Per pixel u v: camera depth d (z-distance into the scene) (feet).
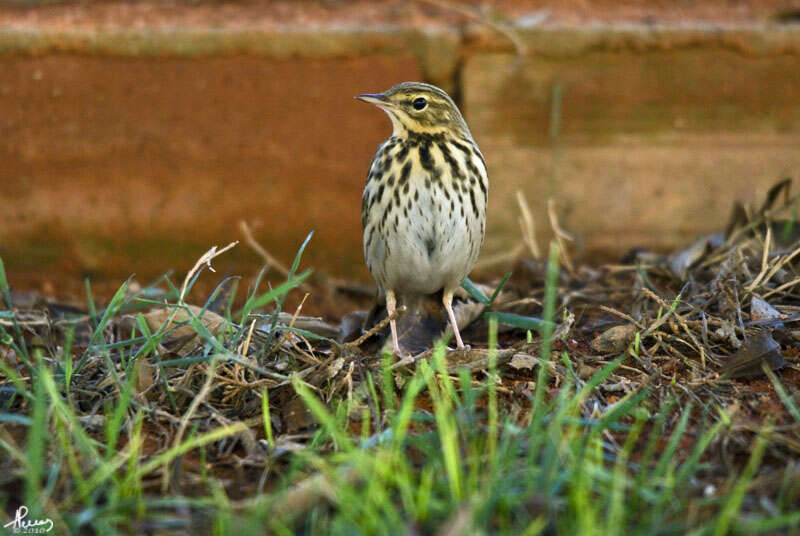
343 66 49.90
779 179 52.37
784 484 19.74
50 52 49.52
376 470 19.94
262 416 25.12
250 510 19.70
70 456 21.04
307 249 51.08
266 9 54.70
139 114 50.44
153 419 25.23
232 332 28.99
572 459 20.31
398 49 49.49
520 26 49.49
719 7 55.52
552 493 19.06
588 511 17.93
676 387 26.32
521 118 50.24
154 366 26.63
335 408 25.36
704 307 31.81
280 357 28.12
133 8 55.52
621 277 39.45
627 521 19.10
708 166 51.80
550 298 21.94
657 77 50.62
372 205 32.04
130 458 21.33
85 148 50.62
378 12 53.42
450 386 23.70
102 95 50.19
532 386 26.32
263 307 40.45
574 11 54.03
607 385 26.55
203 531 19.49
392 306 33.35
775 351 27.53
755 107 51.57
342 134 50.57
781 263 32.68
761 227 40.01
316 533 18.95
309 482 19.65
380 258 32.55
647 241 51.90
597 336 31.30
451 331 33.91
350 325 34.19
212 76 50.11
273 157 50.80
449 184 31.40
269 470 22.38
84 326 34.86
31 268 51.24
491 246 50.75
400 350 32.65
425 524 18.66
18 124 50.29
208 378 24.50
